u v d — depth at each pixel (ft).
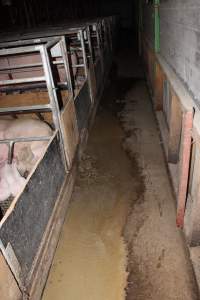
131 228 9.45
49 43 8.68
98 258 8.55
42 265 6.77
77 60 16.08
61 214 8.64
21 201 5.82
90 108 15.52
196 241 8.14
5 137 9.81
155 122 16.87
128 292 7.51
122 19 73.31
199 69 6.74
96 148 14.48
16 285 5.42
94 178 12.13
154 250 8.56
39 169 7.04
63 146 9.40
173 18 10.30
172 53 11.00
